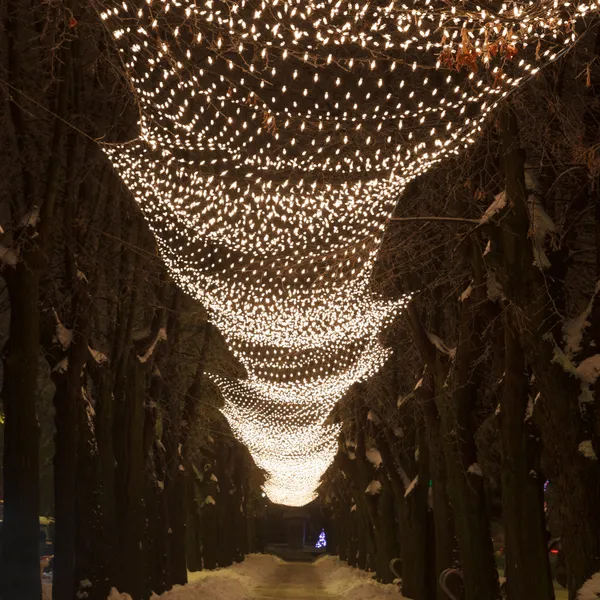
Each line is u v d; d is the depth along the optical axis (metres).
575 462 11.80
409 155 13.55
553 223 13.00
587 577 11.51
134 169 17.34
